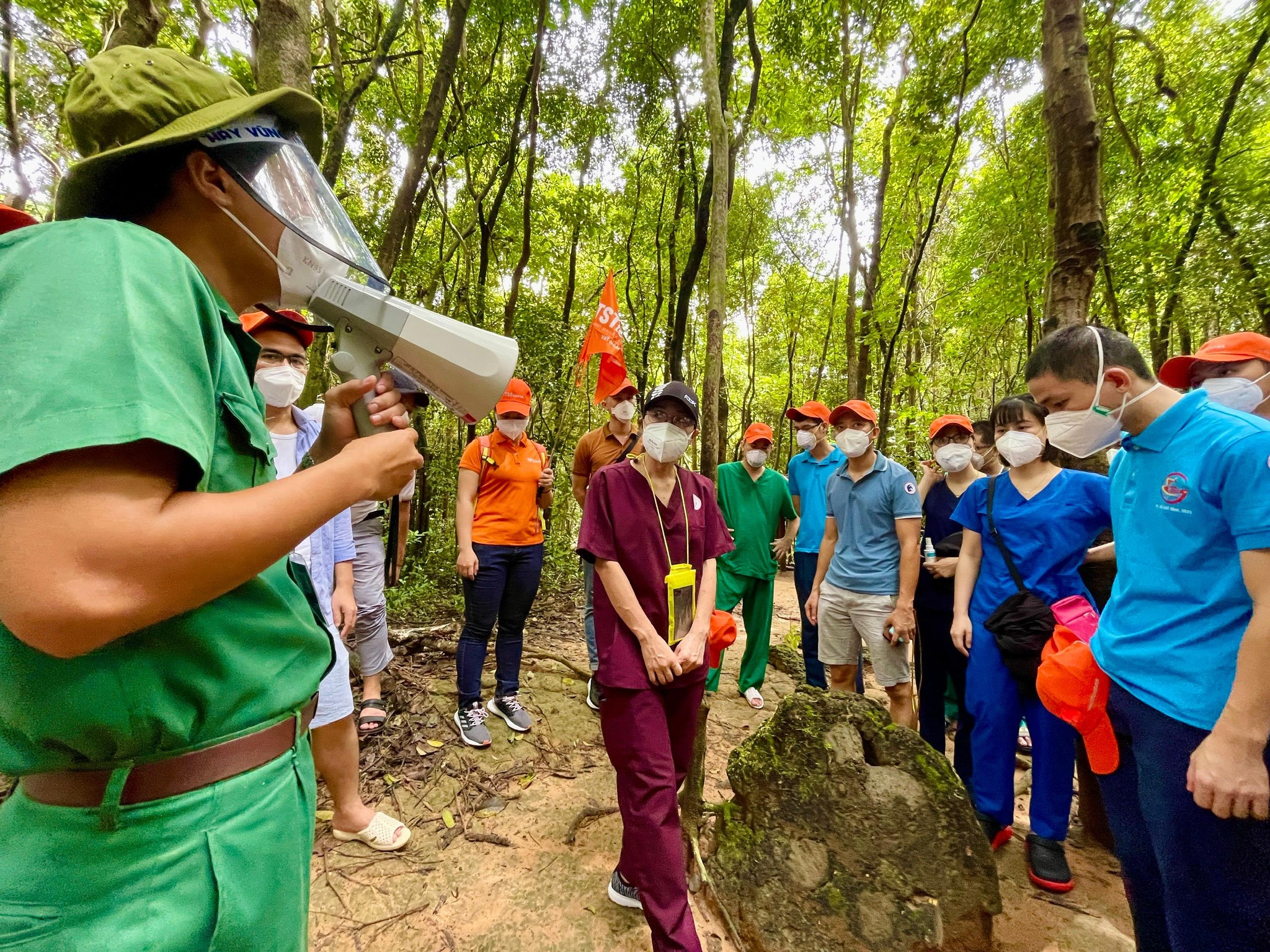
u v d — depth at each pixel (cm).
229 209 77
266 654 78
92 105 69
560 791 267
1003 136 756
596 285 1109
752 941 186
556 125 709
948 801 194
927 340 1242
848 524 330
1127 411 158
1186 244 547
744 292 1273
